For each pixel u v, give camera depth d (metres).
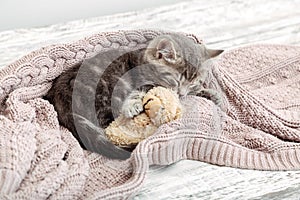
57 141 0.85
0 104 0.92
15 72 0.92
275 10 1.28
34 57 0.94
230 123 0.96
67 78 0.94
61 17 1.30
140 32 0.99
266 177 0.87
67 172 0.81
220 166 0.89
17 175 0.78
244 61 1.08
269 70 1.07
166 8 1.29
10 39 1.20
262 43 1.14
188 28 1.22
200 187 0.86
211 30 1.22
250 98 0.98
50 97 0.94
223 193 0.85
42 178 0.80
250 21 1.24
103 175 0.85
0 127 0.83
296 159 0.90
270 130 0.96
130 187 0.82
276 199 0.86
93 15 1.32
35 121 0.89
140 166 0.84
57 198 0.79
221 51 1.02
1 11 1.25
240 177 0.87
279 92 1.03
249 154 0.90
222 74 1.01
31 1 1.26
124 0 1.33
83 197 0.83
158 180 0.87
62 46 0.96
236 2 1.31
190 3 1.31
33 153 0.81
